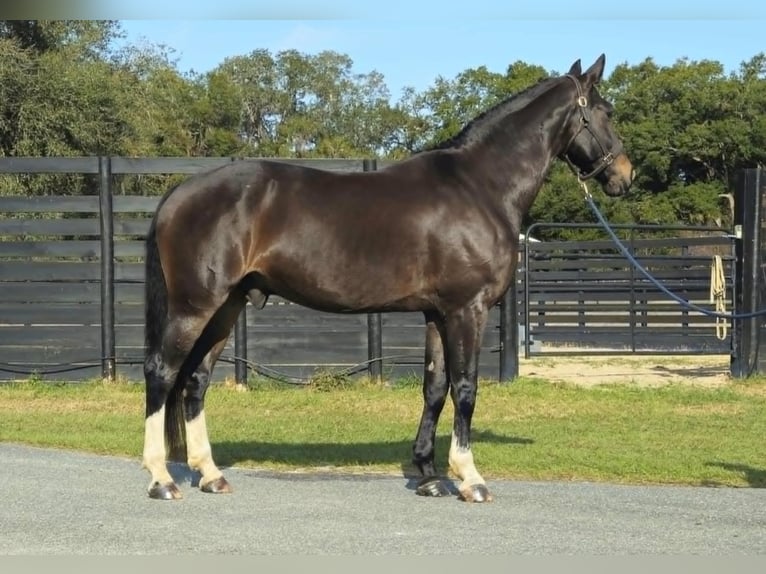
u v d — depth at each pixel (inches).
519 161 263.1
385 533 219.0
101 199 475.2
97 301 481.1
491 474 288.0
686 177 1892.2
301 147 2578.7
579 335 562.9
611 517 234.7
